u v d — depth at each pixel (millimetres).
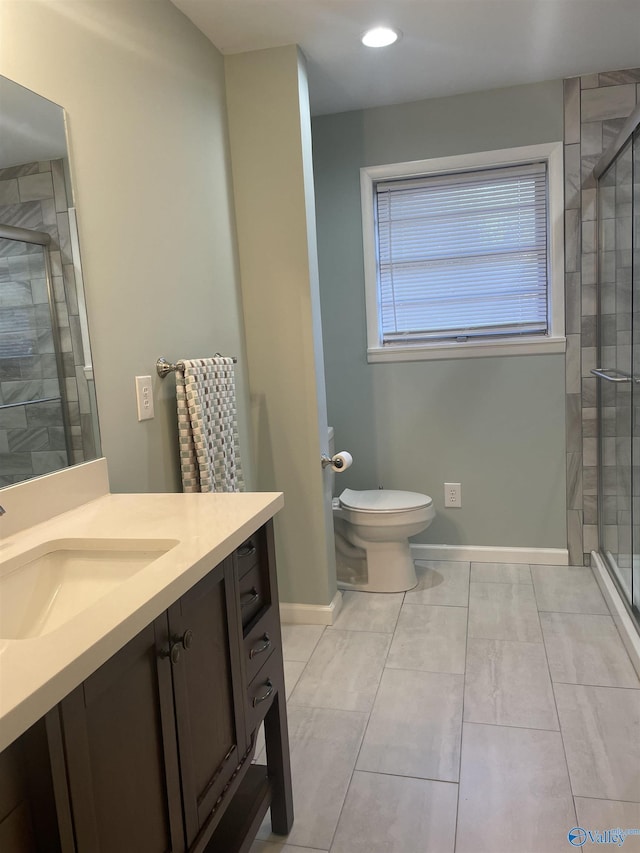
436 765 1854
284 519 2793
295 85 2514
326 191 3361
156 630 1040
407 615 2834
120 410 1771
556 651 2447
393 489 3480
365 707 2158
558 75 2967
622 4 2271
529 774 1794
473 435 3354
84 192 1623
